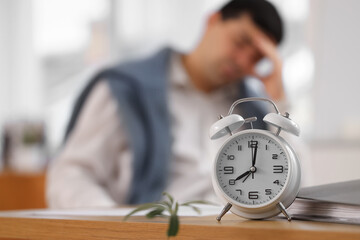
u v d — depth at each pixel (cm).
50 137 478
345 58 337
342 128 334
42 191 333
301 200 83
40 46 491
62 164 204
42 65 491
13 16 501
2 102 499
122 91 213
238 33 219
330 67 341
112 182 210
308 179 223
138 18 439
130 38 443
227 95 229
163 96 216
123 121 209
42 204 333
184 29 412
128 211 107
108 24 458
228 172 82
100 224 84
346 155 294
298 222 78
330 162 295
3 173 335
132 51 442
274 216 82
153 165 206
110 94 213
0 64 502
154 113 212
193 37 409
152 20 430
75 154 205
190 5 409
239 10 220
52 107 485
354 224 74
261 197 80
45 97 488
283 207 79
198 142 220
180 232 76
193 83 225
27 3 496
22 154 407
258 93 230
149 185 205
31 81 494
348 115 335
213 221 82
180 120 219
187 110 221
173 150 212
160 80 218
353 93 335
